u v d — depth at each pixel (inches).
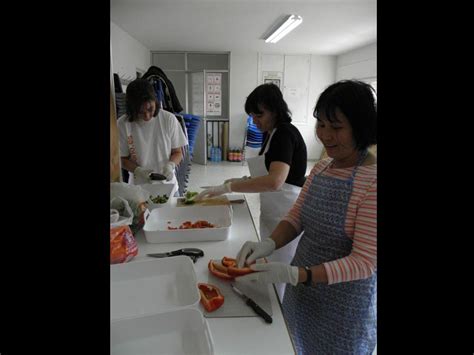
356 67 259.1
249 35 215.2
